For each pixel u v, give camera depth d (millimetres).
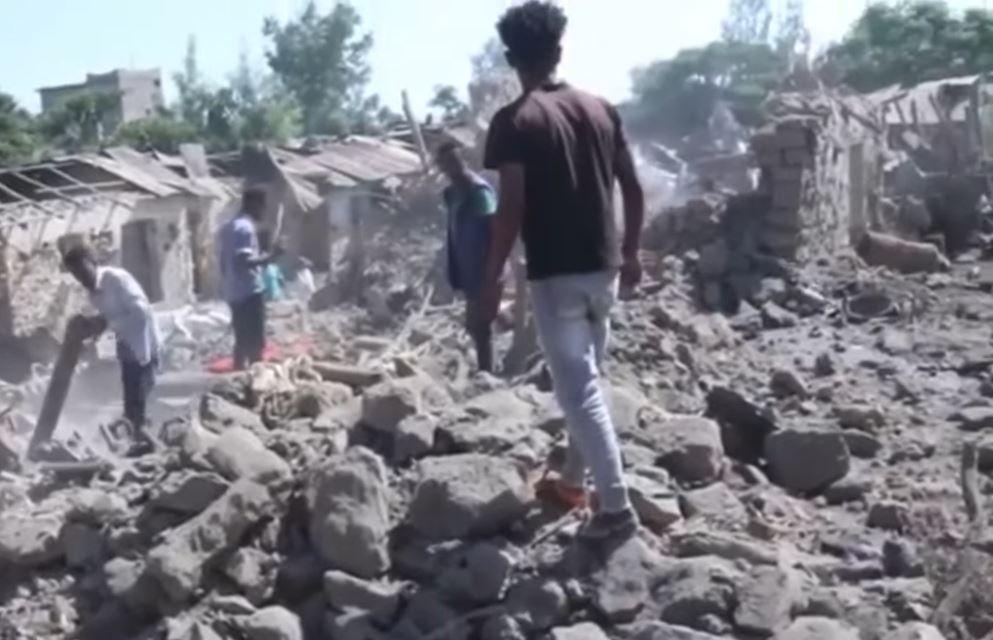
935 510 5547
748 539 5020
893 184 16359
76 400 11852
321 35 52438
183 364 14617
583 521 5039
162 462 6242
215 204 29641
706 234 12086
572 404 4770
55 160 29062
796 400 7566
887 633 4465
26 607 5531
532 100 4715
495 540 5008
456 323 10406
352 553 5023
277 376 6621
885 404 7723
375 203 22906
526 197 4676
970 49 39000
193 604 5102
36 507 6324
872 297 11031
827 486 5895
